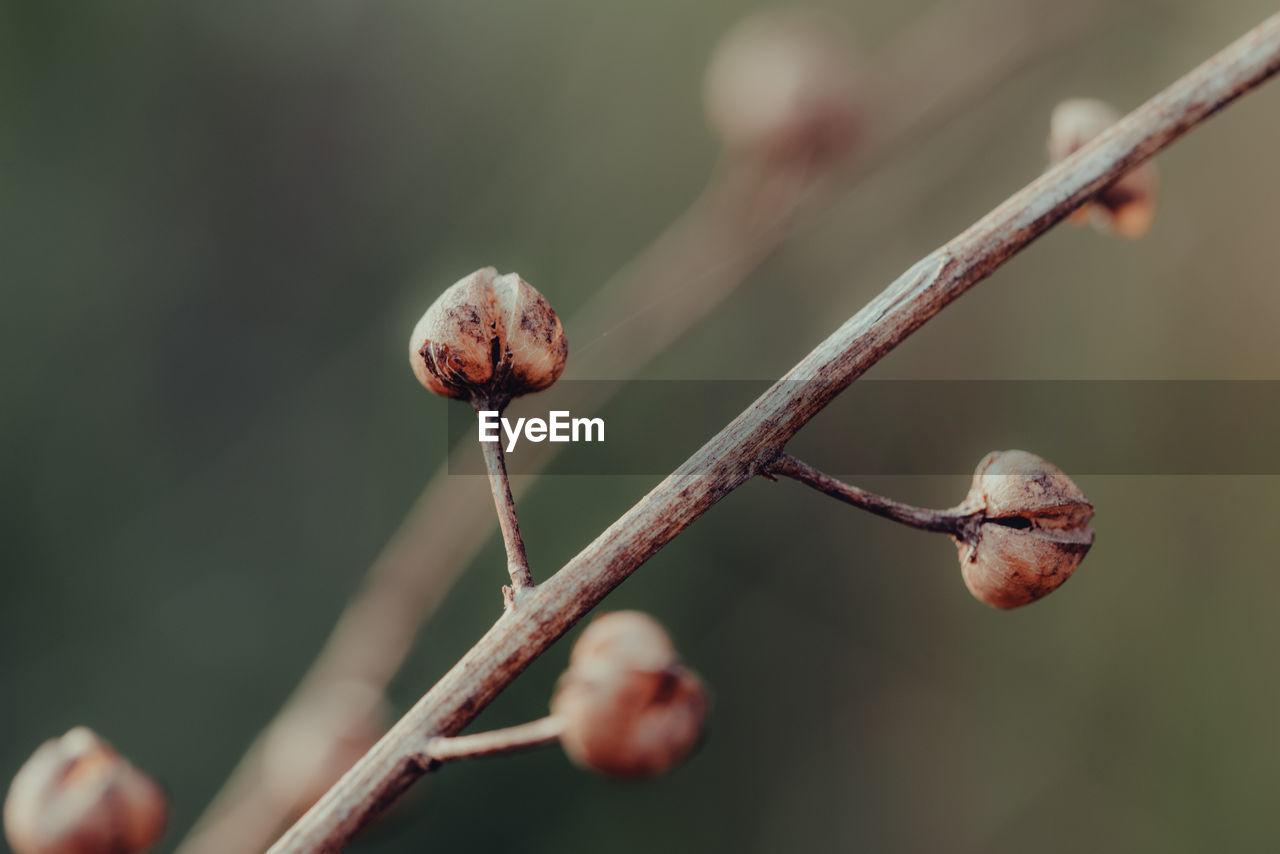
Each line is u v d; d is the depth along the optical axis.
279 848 0.13
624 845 0.27
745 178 0.22
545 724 0.13
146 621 0.27
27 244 0.27
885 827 0.28
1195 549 0.27
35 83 0.27
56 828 0.14
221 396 0.29
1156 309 0.28
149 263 0.28
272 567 0.28
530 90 0.31
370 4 0.30
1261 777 0.26
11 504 0.26
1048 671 0.28
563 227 0.30
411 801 0.16
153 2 0.28
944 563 0.29
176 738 0.26
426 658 0.25
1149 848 0.27
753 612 0.28
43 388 0.27
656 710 0.14
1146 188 0.15
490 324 0.13
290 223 0.29
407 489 0.28
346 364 0.29
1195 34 0.26
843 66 0.22
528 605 0.13
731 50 0.23
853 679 0.28
